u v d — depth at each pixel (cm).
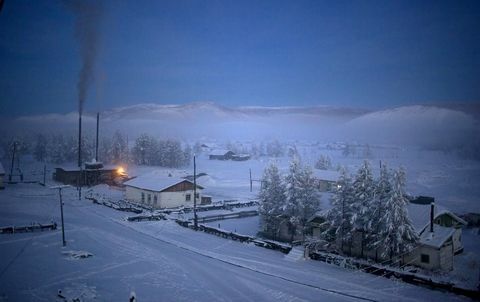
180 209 6091
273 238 4597
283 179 4619
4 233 4197
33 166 13138
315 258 3688
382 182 3550
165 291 2753
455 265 3566
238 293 2766
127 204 6316
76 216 5316
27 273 2945
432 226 3481
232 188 9175
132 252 3703
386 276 3181
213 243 4228
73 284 2780
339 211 3828
